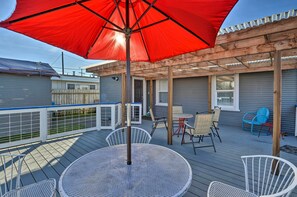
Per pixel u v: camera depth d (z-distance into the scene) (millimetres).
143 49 2287
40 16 1378
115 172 1428
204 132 3734
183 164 1587
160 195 1122
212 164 3049
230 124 6477
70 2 1355
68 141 4434
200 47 1914
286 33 2449
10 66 6316
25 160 3199
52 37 1679
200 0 1289
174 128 6195
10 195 1491
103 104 5715
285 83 5324
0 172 2713
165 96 8477
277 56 2742
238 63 4602
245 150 3801
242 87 6164
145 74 7309
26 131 5938
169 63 4301
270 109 5605
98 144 4188
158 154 1837
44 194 1510
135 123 6883
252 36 2453
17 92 6309
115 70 6320
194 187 2318
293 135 5141
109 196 1109
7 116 5582
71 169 1481
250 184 2387
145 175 1378
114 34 2045
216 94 6812
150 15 1811
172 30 1864
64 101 10695
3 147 3840
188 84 7625
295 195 2121
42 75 6848
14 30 1426
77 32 1781
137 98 8344
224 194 1472
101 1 1575
